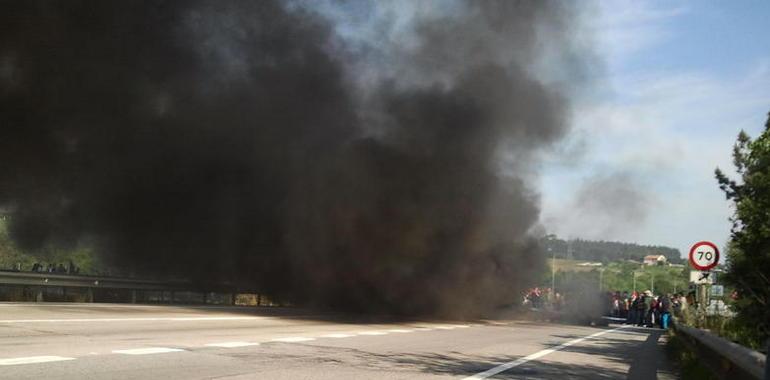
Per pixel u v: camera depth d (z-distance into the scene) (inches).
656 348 599.2
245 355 350.9
